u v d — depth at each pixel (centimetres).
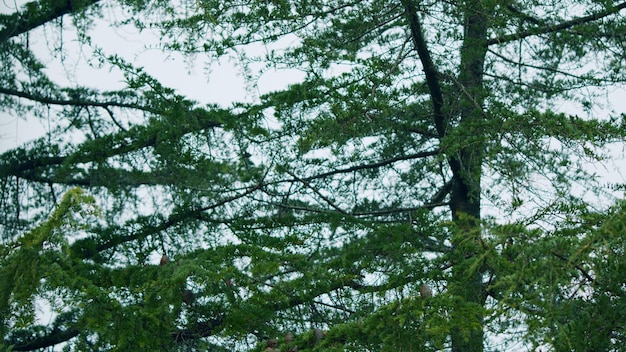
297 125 986
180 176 1032
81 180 1178
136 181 1079
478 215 1077
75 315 1077
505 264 628
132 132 1094
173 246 1040
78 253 979
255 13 956
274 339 715
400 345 619
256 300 756
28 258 557
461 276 729
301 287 800
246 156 1027
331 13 959
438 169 1093
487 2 921
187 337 773
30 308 603
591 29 1045
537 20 1073
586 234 630
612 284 622
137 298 723
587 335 612
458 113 1055
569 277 608
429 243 927
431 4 938
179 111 1038
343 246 895
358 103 905
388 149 1111
